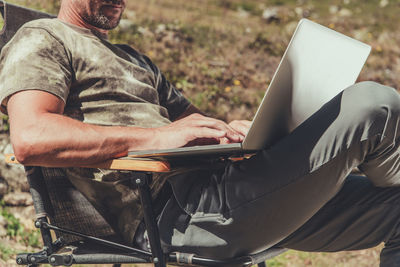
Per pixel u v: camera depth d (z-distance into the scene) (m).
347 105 1.47
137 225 1.72
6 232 3.12
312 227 1.82
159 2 7.67
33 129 1.56
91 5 1.94
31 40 1.74
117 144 1.58
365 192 1.79
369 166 1.56
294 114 1.52
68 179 1.80
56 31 1.82
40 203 1.71
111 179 1.70
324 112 1.51
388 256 1.77
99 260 1.64
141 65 2.10
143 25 6.17
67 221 1.78
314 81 1.53
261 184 1.53
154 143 1.62
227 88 5.29
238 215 1.55
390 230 1.77
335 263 3.08
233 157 1.88
